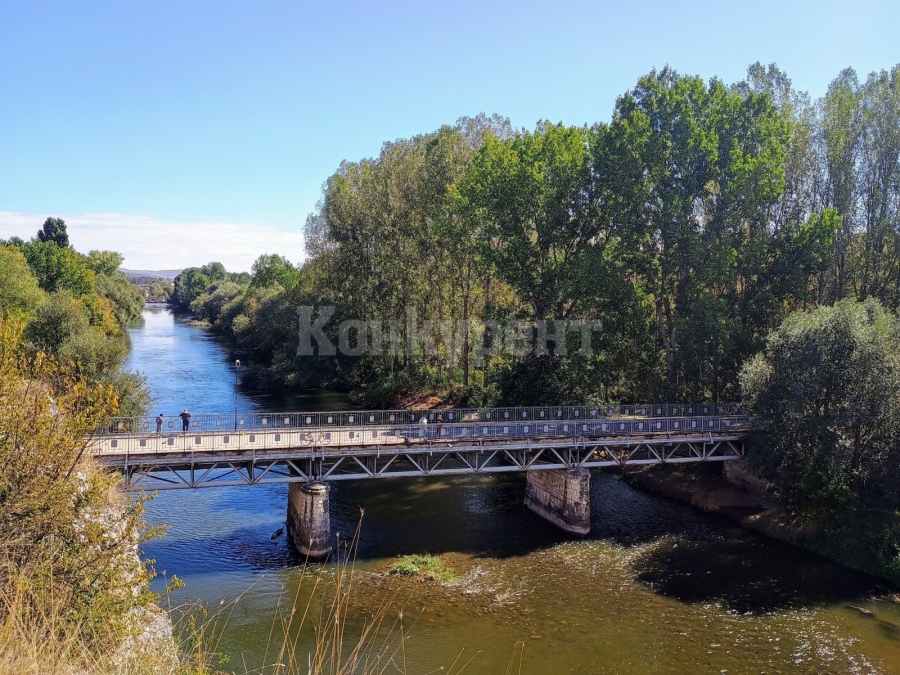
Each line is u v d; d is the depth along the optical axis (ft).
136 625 38.91
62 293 178.09
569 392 160.45
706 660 75.00
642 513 129.90
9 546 37.24
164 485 100.99
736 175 147.43
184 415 115.65
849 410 106.01
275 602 86.74
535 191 156.46
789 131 159.12
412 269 200.03
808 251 150.82
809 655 76.23
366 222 209.56
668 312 158.81
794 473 112.37
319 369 245.86
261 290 397.60
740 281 176.86
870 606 89.20
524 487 144.15
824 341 109.70
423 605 87.76
